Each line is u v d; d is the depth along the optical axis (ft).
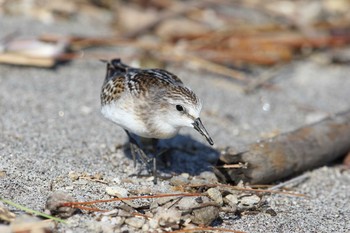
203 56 54.70
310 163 37.19
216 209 29.17
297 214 31.94
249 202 31.81
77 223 27.73
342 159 40.24
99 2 62.80
